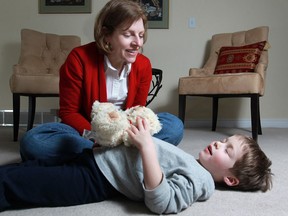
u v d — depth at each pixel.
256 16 3.01
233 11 3.01
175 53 3.05
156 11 3.00
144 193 0.77
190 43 3.04
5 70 3.00
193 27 3.02
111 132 0.80
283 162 1.41
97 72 1.12
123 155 0.82
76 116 1.13
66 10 2.97
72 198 0.81
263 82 2.28
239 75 2.13
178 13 3.02
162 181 0.76
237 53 2.54
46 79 2.16
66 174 0.80
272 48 3.04
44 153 1.01
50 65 2.68
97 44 1.07
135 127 0.81
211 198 0.90
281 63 3.04
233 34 2.81
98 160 0.83
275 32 3.02
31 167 0.79
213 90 2.22
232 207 0.84
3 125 2.99
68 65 1.13
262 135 2.43
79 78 1.12
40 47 2.68
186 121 3.08
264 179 0.94
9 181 0.75
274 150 1.74
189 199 0.80
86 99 1.14
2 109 3.01
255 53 2.48
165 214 0.78
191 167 0.83
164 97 3.07
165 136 1.10
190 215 0.78
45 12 2.98
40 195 0.78
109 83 1.15
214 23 3.02
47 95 2.22
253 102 2.11
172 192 0.77
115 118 0.80
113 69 1.11
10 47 2.99
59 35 2.90
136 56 1.11
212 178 0.90
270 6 3.00
